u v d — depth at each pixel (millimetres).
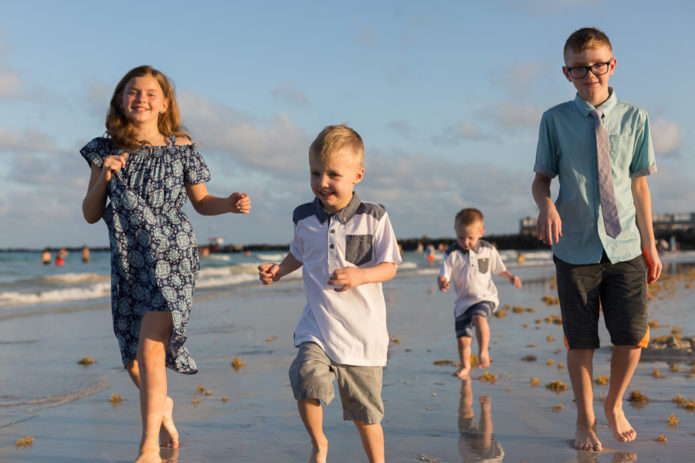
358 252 2773
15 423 3674
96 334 8047
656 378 4645
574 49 3301
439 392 4441
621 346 3225
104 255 58250
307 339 2715
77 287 17219
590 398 3193
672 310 9680
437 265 40594
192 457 2998
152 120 3361
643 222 3338
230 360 5992
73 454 3096
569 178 3355
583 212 3301
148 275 3053
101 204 3148
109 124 3281
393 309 11078
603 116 3312
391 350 6531
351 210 2814
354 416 2711
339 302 2740
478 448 3098
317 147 2730
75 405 4141
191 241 3191
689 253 73875
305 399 2576
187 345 7043
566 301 3309
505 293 14570
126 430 3531
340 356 2664
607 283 3285
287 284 19656
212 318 9930
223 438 3322
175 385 4762
